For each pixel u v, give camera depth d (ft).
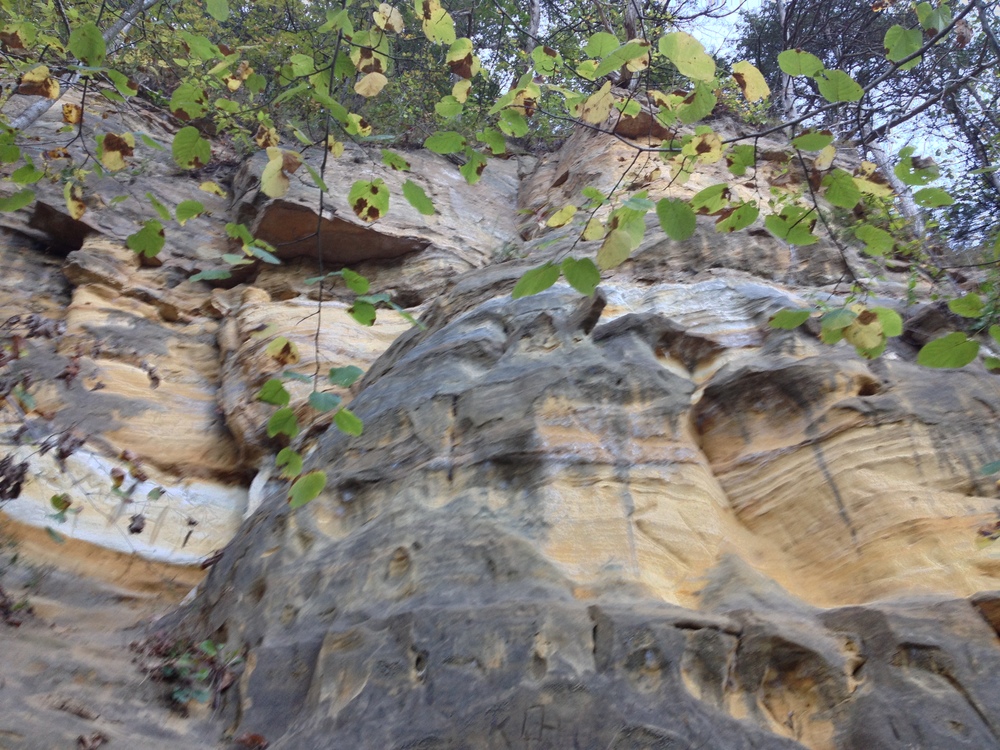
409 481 17.17
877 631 12.32
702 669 12.22
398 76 41.32
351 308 8.70
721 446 17.69
